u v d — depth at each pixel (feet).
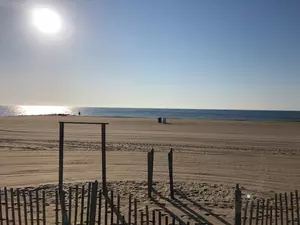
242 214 39.40
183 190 50.19
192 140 110.11
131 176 58.59
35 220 36.06
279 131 152.66
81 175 58.39
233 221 37.86
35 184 51.39
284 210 41.16
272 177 60.64
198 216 39.29
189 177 58.90
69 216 34.78
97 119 225.76
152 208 41.63
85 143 97.40
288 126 185.57
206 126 177.47
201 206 43.06
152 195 47.16
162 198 46.01
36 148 86.53
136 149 88.63
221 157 80.02
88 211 34.12
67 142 98.58
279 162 75.31
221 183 55.31
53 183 52.01
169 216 38.96
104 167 47.06
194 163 71.87
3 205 40.40
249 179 58.75
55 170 61.93
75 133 124.36
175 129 154.71
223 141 108.99
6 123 168.25
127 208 40.98
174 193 48.52
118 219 34.30
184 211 40.96
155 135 123.54
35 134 118.11
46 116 258.16
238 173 63.26
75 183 52.16
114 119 233.14
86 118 236.43
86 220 34.45
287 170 66.90
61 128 45.62
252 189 52.08
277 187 53.83
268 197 47.70
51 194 45.98
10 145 90.53
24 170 61.26
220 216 39.42
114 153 82.02
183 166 68.39
